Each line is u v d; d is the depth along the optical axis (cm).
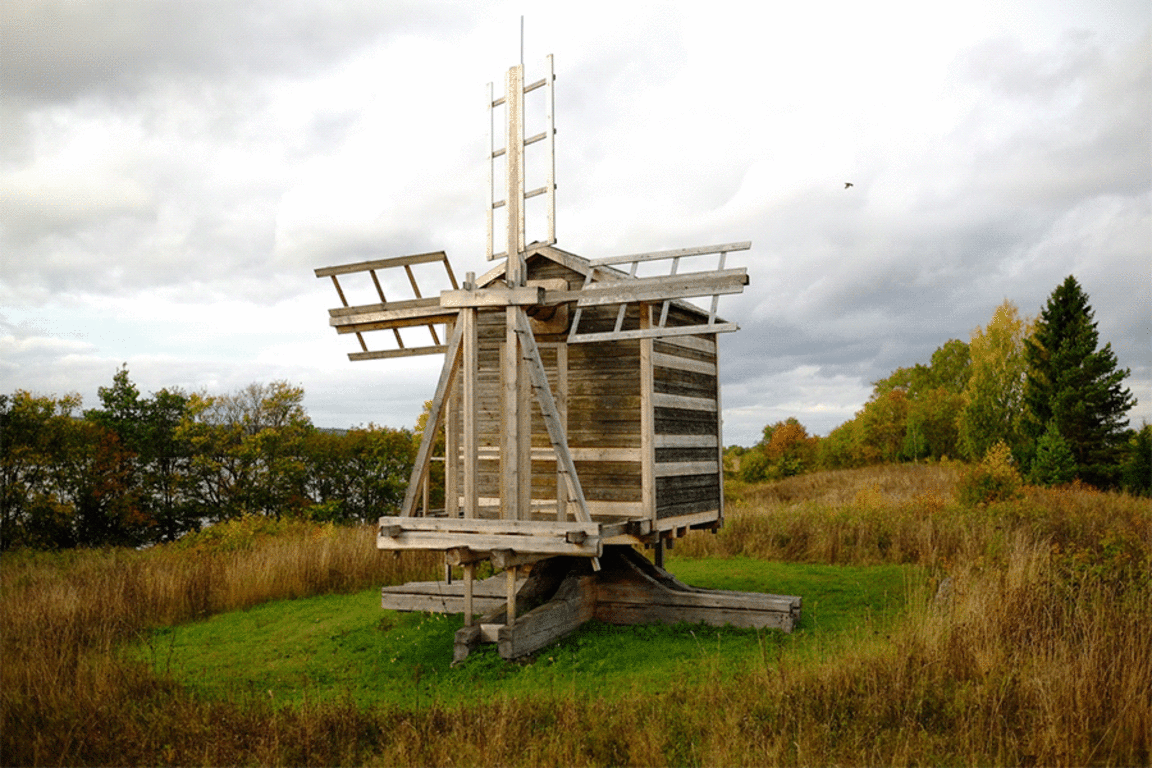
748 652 1060
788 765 621
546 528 1044
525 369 1145
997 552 1359
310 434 4472
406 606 1359
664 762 644
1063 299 4166
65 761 705
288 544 1906
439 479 4516
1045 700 664
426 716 781
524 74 1191
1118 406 3903
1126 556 1041
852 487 4131
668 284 1084
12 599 1397
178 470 4269
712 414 1460
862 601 1355
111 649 1161
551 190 1147
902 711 702
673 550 1983
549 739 704
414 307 1278
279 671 1079
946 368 7231
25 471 3597
